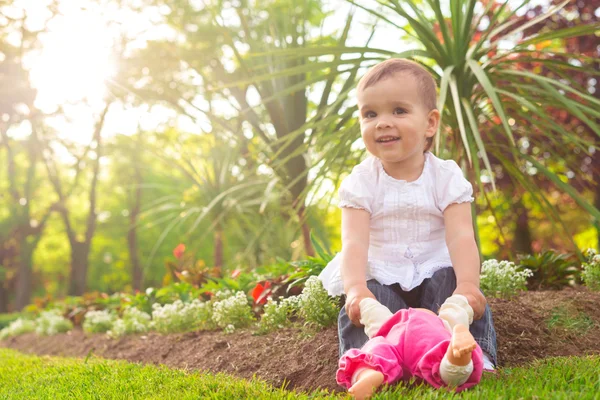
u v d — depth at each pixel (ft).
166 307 15.43
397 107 7.98
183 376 9.46
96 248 95.14
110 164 76.84
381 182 8.42
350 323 7.91
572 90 12.07
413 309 7.06
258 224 32.65
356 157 15.75
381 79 8.01
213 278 17.67
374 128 8.02
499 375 7.43
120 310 20.77
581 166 23.15
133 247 78.64
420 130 8.04
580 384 6.50
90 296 25.26
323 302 10.32
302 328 10.64
